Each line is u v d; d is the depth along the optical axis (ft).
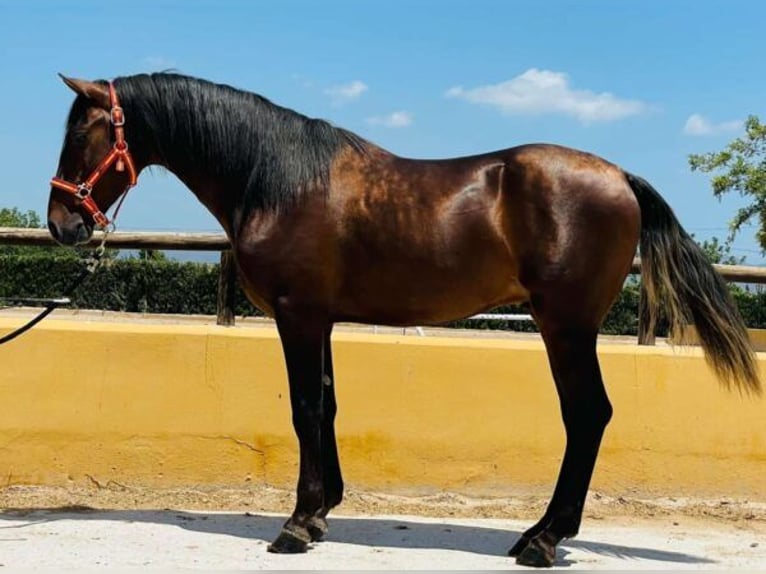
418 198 13.39
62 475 17.29
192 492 17.33
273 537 14.47
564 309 12.95
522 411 17.63
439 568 12.87
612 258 13.01
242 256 13.69
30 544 13.61
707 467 17.81
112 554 13.17
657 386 17.79
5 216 79.61
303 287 13.46
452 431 17.60
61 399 17.26
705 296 13.28
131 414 17.35
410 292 13.51
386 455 17.56
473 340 18.13
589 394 13.01
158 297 51.55
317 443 13.62
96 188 14.01
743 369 13.32
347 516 16.30
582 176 13.00
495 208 13.26
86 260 16.83
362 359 17.56
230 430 17.44
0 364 17.16
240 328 18.02
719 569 13.24
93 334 17.33
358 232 13.47
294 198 13.46
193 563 12.82
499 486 17.60
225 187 14.07
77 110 13.99
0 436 17.16
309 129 13.85
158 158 14.37
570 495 13.04
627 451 17.74
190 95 14.06
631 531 15.71
